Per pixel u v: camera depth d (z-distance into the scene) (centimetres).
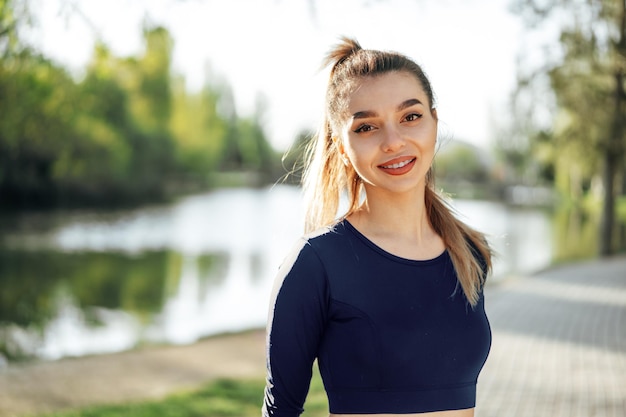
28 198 4075
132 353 883
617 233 2603
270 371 151
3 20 511
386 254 152
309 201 179
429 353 150
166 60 4919
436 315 152
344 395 149
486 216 4159
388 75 154
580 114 1792
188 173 7794
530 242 2658
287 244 2761
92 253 2383
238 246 2686
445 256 160
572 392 617
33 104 1070
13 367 816
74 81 1123
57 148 3588
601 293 1212
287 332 147
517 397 605
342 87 158
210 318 1360
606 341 831
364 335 147
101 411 605
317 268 147
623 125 1772
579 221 3816
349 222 157
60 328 1257
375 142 152
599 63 1741
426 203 170
